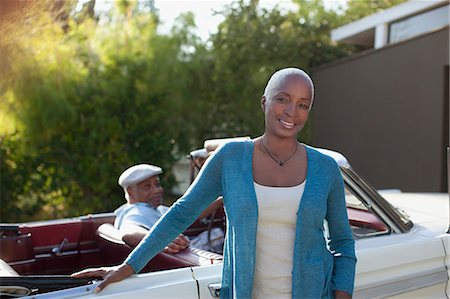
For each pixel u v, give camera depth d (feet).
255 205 5.65
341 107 34.27
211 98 32.76
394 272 8.55
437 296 9.17
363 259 8.12
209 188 6.02
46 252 10.59
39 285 6.39
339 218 6.17
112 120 25.81
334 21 39.50
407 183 28.94
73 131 25.40
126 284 6.53
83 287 6.36
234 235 5.70
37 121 23.84
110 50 26.99
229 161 5.84
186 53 31.09
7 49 10.85
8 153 24.50
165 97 28.53
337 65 34.53
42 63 22.59
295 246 5.73
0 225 10.25
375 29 35.19
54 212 26.30
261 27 35.29
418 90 28.12
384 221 9.47
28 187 24.90
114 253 10.09
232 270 5.92
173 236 6.20
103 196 26.48
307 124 36.63
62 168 25.12
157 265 8.38
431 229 9.88
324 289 5.96
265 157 5.86
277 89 5.82
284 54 35.37
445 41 26.37
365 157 32.22
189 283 6.78
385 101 30.55
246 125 33.45
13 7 8.93
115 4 27.71
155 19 29.66
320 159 5.94
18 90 21.53
